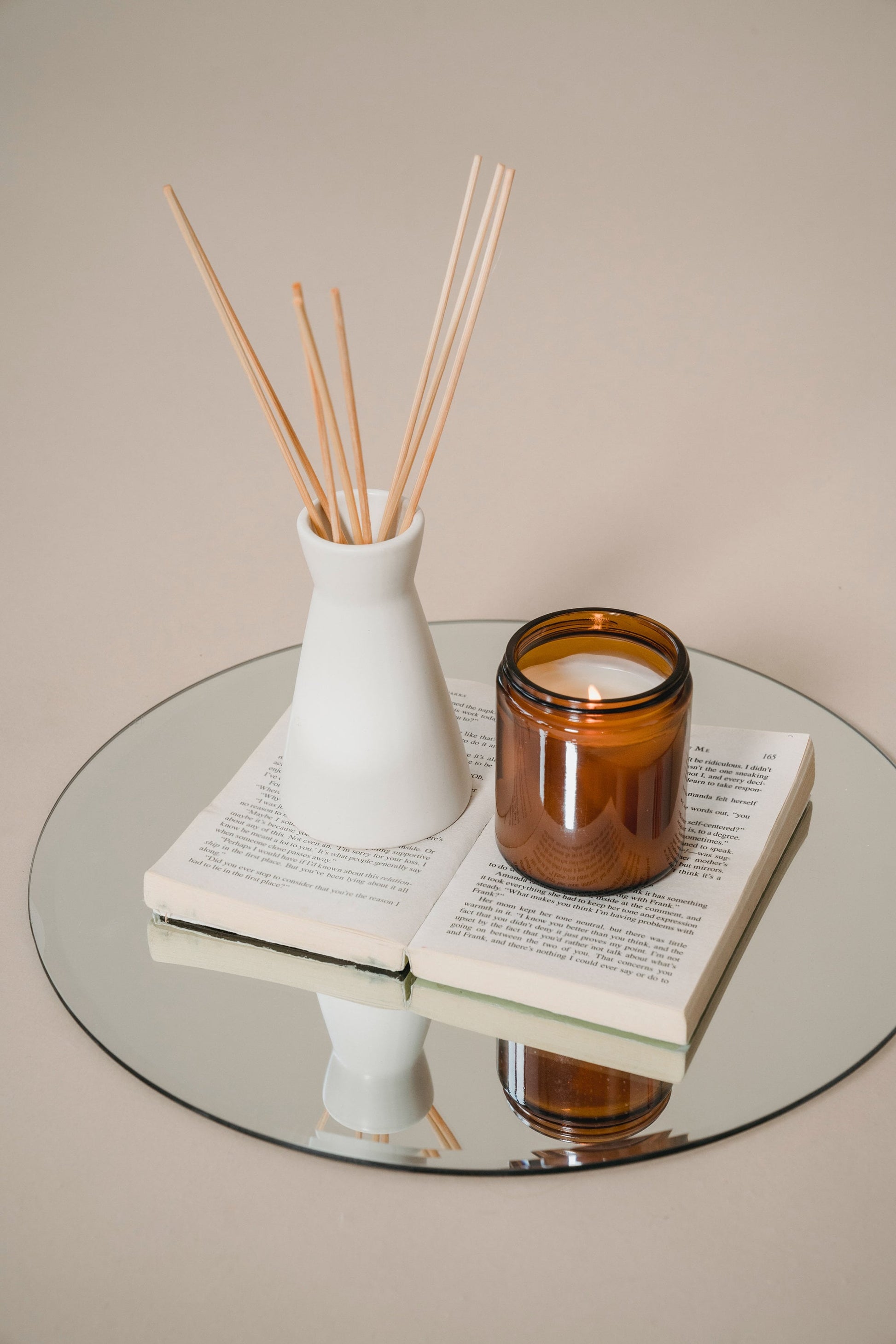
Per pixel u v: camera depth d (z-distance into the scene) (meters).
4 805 1.26
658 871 1.06
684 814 1.06
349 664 1.06
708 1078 1.02
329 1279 1.01
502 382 1.79
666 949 1.04
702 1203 1.03
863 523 1.51
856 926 1.09
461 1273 1.01
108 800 1.17
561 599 1.44
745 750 1.13
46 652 1.41
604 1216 1.03
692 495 1.56
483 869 1.08
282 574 1.49
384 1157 1.00
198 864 1.09
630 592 1.45
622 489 1.57
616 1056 1.03
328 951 1.06
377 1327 0.99
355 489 1.08
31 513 1.58
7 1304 1.00
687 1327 0.99
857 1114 1.06
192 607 1.46
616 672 1.07
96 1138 1.06
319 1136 1.01
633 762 1.02
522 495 1.57
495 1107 1.02
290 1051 1.04
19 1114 1.07
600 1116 1.01
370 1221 1.03
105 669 1.39
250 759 1.16
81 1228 1.03
